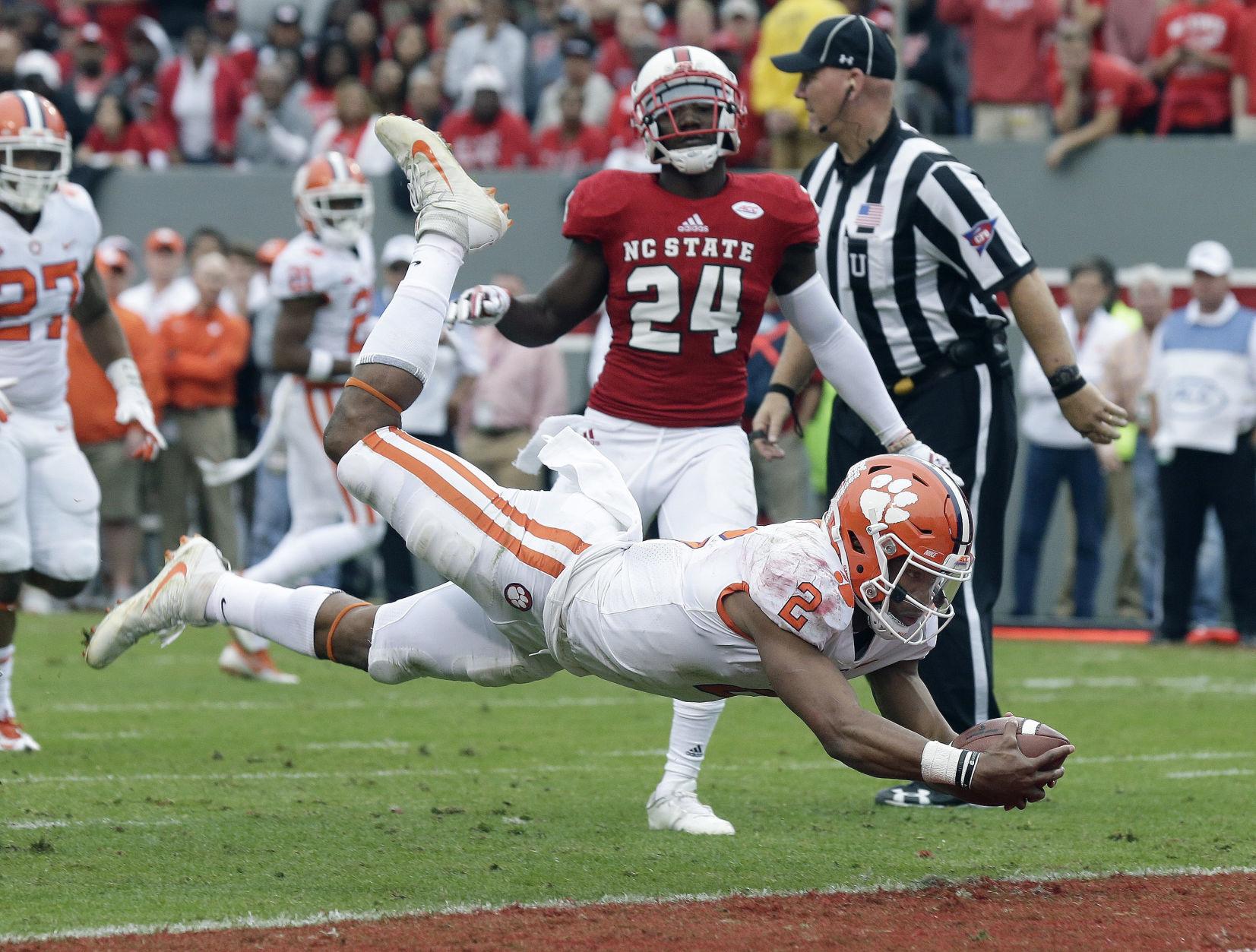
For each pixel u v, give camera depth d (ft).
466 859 49.21
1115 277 136.15
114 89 166.71
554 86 159.94
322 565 93.35
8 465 67.56
